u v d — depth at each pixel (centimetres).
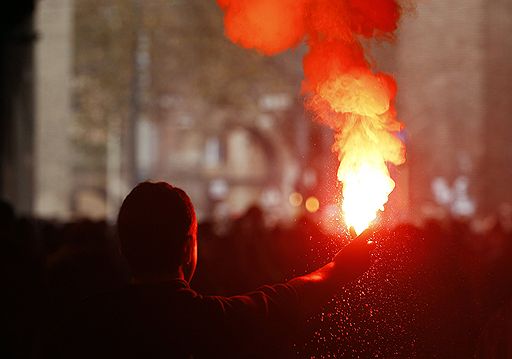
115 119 6272
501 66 6225
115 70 6084
